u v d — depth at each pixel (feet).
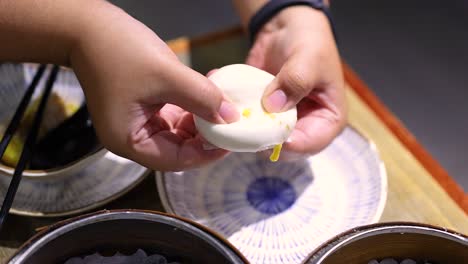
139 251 2.03
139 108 2.13
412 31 3.94
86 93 2.19
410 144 2.52
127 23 2.14
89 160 2.25
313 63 2.28
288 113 2.18
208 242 1.94
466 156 3.33
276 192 2.42
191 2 3.85
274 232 2.33
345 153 2.48
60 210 2.29
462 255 2.01
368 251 2.02
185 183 2.41
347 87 2.67
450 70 3.73
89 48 2.12
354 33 3.94
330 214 2.36
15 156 2.34
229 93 2.17
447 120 3.48
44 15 2.13
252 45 2.59
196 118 2.15
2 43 2.18
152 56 2.08
